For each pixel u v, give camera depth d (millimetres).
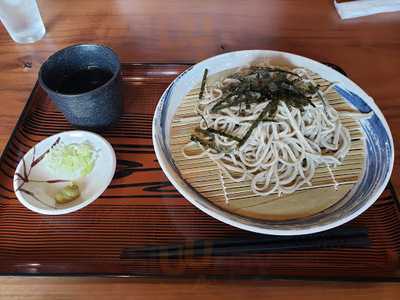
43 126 339
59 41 427
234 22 449
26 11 404
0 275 247
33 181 290
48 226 274
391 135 296
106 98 302
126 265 253
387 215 275
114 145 325
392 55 400
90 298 241
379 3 454
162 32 436
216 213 247
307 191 278
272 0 483
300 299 239
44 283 248
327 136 313
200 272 247
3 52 415
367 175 282
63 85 321
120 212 282
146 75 378
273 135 305
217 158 298
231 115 315
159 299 240
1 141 330
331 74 345
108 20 456
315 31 432
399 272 244
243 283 246
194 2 484
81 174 297
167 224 275
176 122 322
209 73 352
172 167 282
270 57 360
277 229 241
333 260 253
